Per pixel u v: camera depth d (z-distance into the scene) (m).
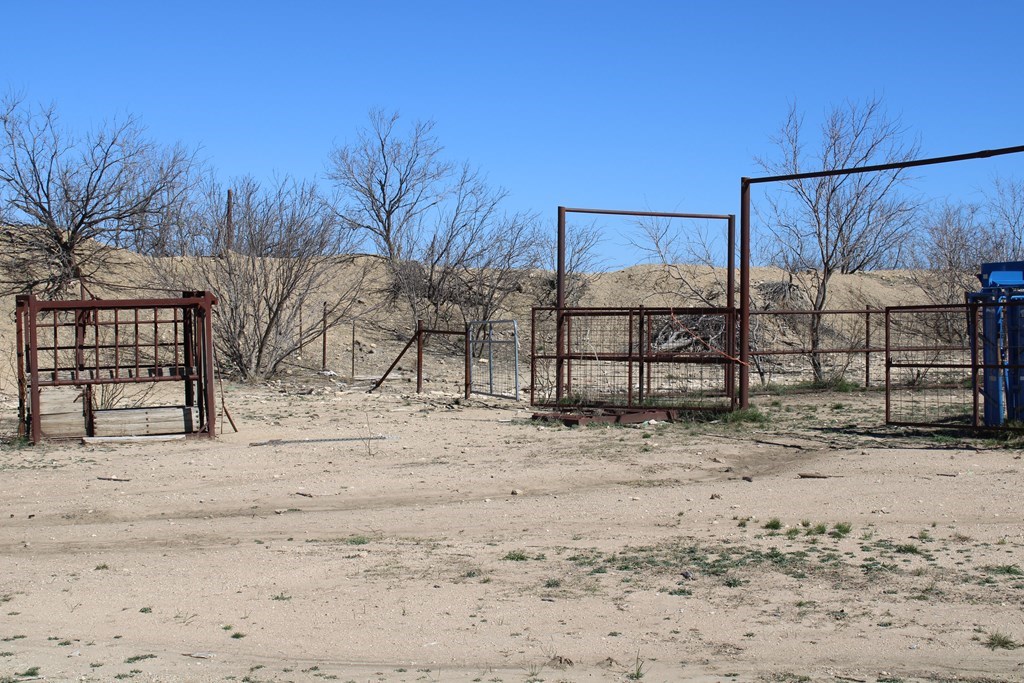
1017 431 15.56
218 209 30.39
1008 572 8.50
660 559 9.21
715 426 18.03
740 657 6.77
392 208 41.62
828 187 27.59
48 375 25.84
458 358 33.72
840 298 38.53
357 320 36.12
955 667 6.45
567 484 13.04
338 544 10.08
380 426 18.64
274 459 15.14
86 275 30.88
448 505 11.90
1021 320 15.96
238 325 28.77
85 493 12.76
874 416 19.20
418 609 7.96
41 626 7.69
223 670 6.60
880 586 8.22
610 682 6.24
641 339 19.47
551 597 8.18
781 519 10.76
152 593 8.51
